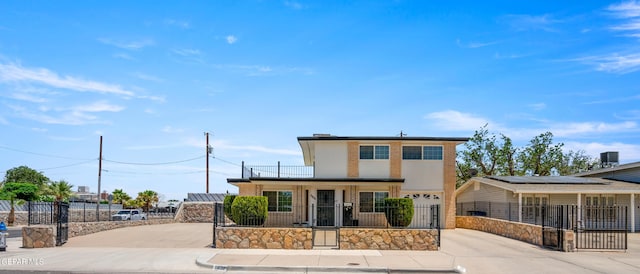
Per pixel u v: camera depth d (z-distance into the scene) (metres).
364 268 16.84
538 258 19.41
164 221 42.12
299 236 22.02
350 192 31.31
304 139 32.25
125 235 28.73
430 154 32.78
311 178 30.42
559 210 22.53
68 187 52.09
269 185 31.69
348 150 32.62
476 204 39.44
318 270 16.88
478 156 55.78
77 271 16.08
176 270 16.48
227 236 22.19
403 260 18.64
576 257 19.77
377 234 21.95
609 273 16.34
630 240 26.91
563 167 55.94
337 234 22.17
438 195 32.72
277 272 16.66
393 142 32.66
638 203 34.19
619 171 38.28
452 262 18.23
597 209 33.41
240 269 16.92
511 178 36.81
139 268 16.73
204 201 48.00
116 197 69.19
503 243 24.36
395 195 31.34
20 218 41.47
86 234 29.39
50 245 22.14
